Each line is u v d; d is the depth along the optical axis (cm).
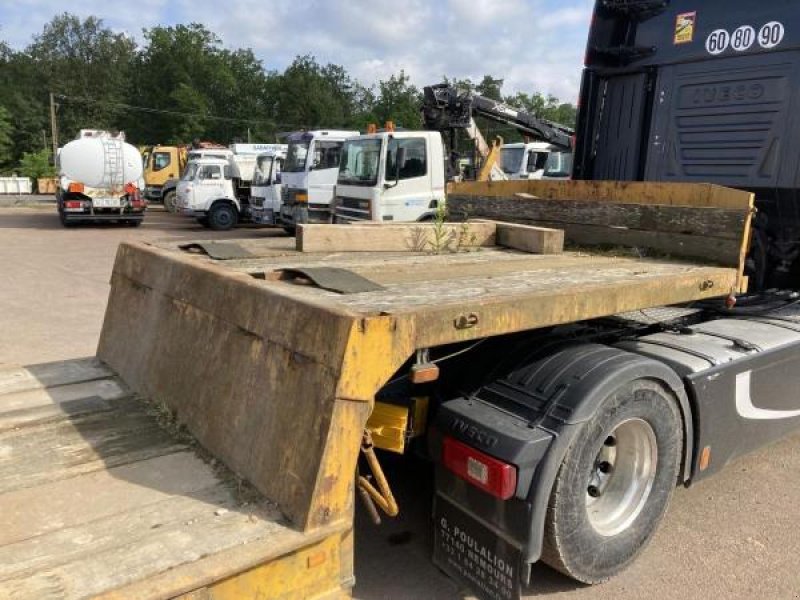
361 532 329
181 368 274
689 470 314
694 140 470
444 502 273
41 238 1722
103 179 1969
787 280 471
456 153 1339
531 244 393
